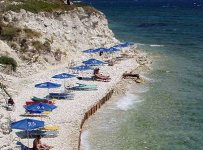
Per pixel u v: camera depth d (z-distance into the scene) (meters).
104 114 48.72
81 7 96.38
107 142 40.16
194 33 135.88
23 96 50.97
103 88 57.44
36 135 37.75
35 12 80.12
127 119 47.09
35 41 68.12
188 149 38.81
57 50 70.69
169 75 70.31
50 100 50.06
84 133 42.41
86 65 66.94
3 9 76.62
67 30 85.94
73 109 47.47
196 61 83.62
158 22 177.75
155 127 44.72
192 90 60.41
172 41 115.00
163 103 53.66
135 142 40.31
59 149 36.50
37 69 63.72
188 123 46.25
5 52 61.91
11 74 58.44
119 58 80.06
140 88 61.16
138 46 103.44
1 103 44.97
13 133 39.12
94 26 97.56
